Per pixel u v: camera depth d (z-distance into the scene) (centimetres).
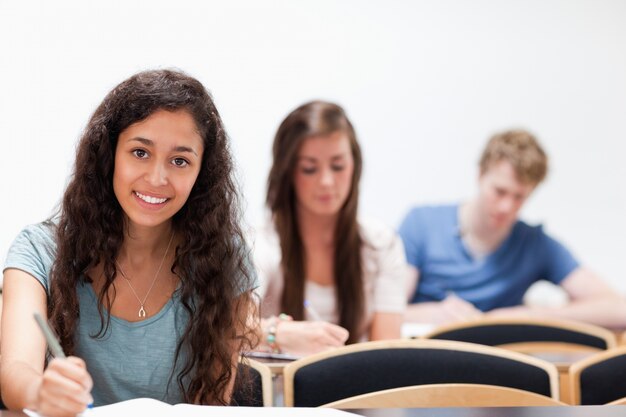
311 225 331
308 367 216
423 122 517
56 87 448
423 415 164
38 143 443
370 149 511
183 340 198
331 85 503
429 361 225
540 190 527
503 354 227
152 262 200
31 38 445
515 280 519
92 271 196
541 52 530
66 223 194
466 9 521
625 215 536
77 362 146
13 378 159
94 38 455
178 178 184
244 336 209
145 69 199
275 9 491
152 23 468
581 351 338
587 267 531
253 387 221
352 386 219
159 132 181
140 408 155
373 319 339
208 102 192
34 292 185
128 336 195
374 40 510
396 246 341
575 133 532
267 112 489
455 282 516
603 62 536
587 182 534
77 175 194
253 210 483
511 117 528
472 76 523
